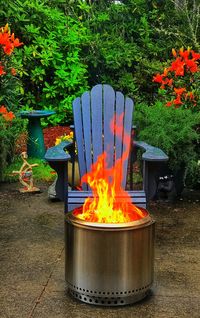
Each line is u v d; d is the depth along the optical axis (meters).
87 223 2.63
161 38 8.42
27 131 6.04
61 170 3.34
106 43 8.17
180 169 4.66
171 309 2.68
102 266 2.64
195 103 5.05
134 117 4.73
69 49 7.88
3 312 2.64
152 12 8.49
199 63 5.97
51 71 8.01
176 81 5.25
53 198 4.65
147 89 7.95
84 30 8.13
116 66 8.09
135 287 2.68
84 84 8.00
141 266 2.69
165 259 3.36
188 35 7.82
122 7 8.66
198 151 4.80
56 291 2.88
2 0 7.16
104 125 3.93
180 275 3.11
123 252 2.63
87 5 8.65
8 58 6.01
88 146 3.91
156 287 2.94
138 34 8.65
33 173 5.61
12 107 6.16
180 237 3.78
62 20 8.02
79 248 2.68
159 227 3.99
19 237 3.78
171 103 5.00
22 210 4.43
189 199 4.77
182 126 4.55
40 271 3.16
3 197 4.83
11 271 3.16
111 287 2.65
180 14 8.22
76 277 2.72
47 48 7.61
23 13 7.61
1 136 5.14
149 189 3.41
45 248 3.55
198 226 4.02
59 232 3.88
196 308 2.69
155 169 3.39
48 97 7.84
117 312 2.64
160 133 4.43
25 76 7.82
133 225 2.62
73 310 2.66
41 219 4.18
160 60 8.29
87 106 3.95
